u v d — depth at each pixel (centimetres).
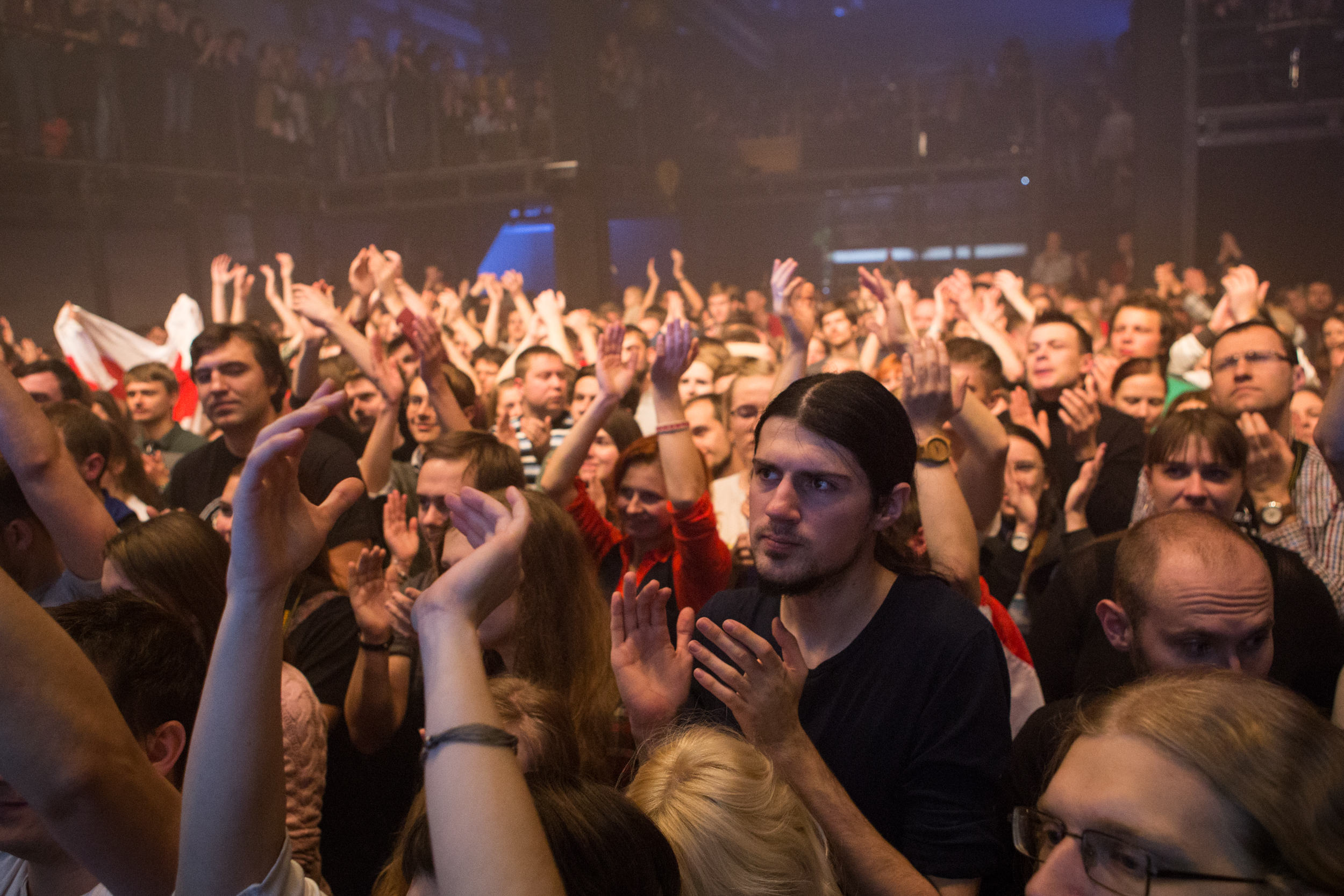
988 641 130
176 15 1283
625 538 263
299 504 93
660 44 1789
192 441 439
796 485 125
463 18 2022
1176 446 216
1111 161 1446
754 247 1873
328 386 91
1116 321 450
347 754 207
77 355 552
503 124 1407
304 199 1445
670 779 111
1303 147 1389
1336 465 137
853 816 115
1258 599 140
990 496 191
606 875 85
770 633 142
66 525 160
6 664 80
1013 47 1520
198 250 1363
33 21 1052
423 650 80
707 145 1677
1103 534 316
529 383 399
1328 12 1141
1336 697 133
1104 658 193
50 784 82
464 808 73
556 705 129
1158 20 1198
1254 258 1423
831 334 645
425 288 1278
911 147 1573
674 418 221
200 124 1266
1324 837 66
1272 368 279
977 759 124
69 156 1103
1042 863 77
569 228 1354
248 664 88
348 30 1766
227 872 85
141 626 115
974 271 1734
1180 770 70
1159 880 69
